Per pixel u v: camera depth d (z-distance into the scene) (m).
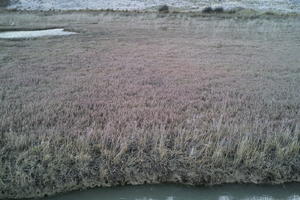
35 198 2.61
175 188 2.83
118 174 2.85
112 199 2.66
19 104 3.97
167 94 4.61
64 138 3.13
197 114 3.88
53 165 2.78
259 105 4.24
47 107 3.87
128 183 2.83
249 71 6.18
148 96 4.50
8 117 3.49
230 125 3.55
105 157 2.95
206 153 3.03
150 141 3.20
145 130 3.38
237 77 5.71
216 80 5.47
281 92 4.82
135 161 2.93
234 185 2.87
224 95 4.62
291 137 3.31
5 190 2.57
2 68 5.80
